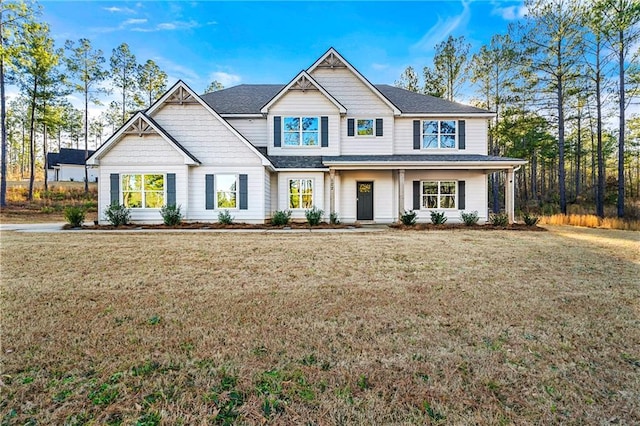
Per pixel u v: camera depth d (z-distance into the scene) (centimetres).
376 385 242
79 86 2741
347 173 1622
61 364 266
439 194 1630
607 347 304
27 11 1928
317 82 1614
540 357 284
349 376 252
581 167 3847
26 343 301
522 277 552
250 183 1432
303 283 512
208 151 1426
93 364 267
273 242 905
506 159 1476
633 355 289
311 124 1616
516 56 2150
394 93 1894
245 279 533
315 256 717
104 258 678
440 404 221
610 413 213
